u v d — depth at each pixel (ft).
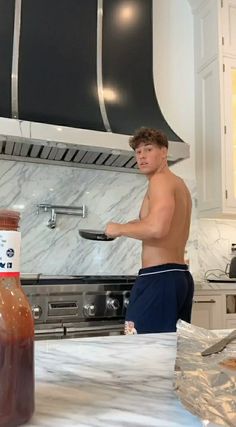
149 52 8.80
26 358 1.34
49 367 2.11
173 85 9.82
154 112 8.37
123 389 1.73
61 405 1.52
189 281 5.65
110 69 8.27
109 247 8.75
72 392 1.69
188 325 2.82
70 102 7.63
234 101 9.20
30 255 8.15
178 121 9.73
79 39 8.11
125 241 8.89
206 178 9.23
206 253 9.42
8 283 1.37
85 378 1.91
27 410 1.33
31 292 5.97
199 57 9.79
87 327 6.28
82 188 8.70
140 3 8.88
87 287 6.35
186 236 5.94
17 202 8.17
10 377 1.30
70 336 6.15
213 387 1.61
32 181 8.34
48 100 7.48
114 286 6.55
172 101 9.76
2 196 8.08
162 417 1.41
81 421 1.36
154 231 5.32
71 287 6.24
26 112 7.15
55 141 6.89
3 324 1.31
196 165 9.63
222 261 9.52
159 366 2.14
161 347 2.62
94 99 7.88
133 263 8.89
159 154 5.81
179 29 10.01
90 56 8.13
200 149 9.52
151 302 5.32
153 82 8.77
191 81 9.93
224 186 8.64
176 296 5.35
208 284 7.71
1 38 7.47
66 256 8.41
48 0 7.97
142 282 5.46
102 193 8.84
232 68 9.07
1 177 8.13
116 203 8.91
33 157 8.18
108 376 1.94
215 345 2.25
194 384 1.64
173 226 5.59
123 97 8.21
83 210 8.63
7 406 1.28
